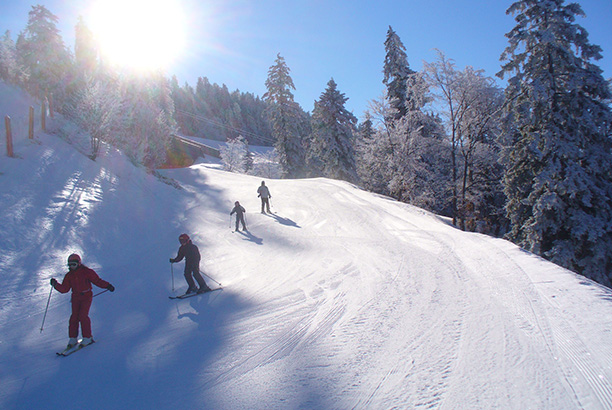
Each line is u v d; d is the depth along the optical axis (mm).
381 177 34969
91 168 15852
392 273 7992
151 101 33438
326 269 8758
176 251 10953
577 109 16391
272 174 55562
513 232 19109
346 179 39469
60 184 12375
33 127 15328
